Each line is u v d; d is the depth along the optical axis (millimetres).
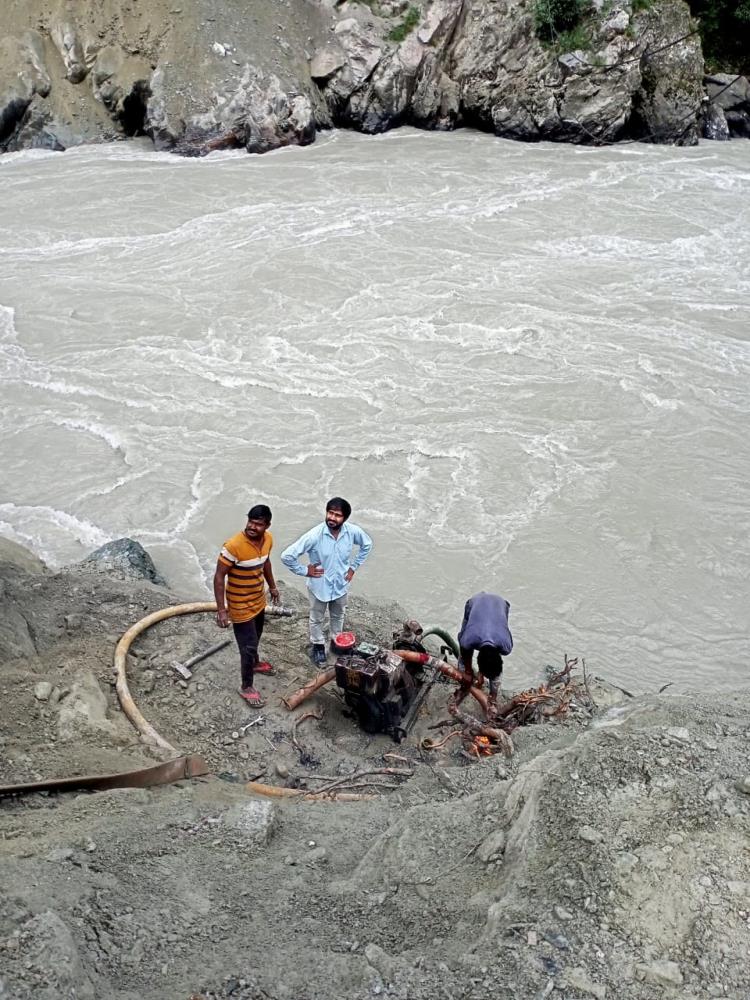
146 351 17547
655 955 4301
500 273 20859
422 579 11867
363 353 17547
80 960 4230
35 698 7328
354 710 7715
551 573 12016
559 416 15523
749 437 14977
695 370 16922
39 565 10906
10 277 20500
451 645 8742
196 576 11828
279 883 5250
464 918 4734
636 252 22188
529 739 7500
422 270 20938
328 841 5875
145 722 7367
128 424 15242
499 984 4199
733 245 22656
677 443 14797
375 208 24656
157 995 4211
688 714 6102
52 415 15477
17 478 13836
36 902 4590
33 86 29609
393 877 5207
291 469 14133
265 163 28438
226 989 4270
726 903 4496
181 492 13555
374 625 9398
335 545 8000
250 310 19125
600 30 30453
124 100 30156
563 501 13391
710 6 35375
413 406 15852
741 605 11617
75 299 19500
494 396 16141
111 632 8609
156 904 4887
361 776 7098
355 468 14156
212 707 7773
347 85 31344
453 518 13023
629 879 4613
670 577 12008
